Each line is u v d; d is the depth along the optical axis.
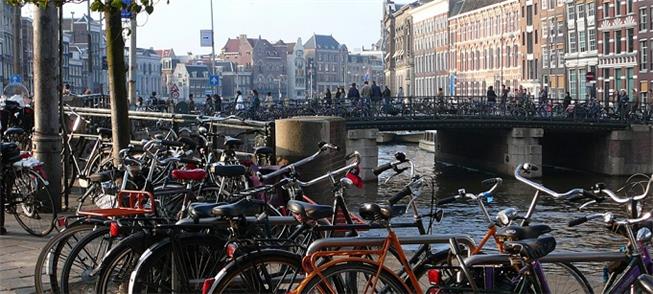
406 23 126.00
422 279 5.90
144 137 18.78
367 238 5.58
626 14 64.62
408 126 48.84
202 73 177.75
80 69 120.38
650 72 61.97
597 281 6.04
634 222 5.79
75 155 15.00
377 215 5.70
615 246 14.21
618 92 59.50
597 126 49.91
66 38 114.00
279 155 12.26
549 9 77.38
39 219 10.46
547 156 58.56
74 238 6.80
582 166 53.81
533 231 5.66
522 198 37.19
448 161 63.12
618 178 49.19
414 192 6.82
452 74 96.69
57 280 6.68
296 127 12.22
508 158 51.38
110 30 12.93
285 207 8.12
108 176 8.23
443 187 45.97
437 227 20.09
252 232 6.01
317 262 5.58
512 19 87.50
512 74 88.00
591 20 69.38
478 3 99.12
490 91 51.62
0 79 84.12
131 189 7.80
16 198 10.55
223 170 7.62
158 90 174.88
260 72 197.88
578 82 72.44
